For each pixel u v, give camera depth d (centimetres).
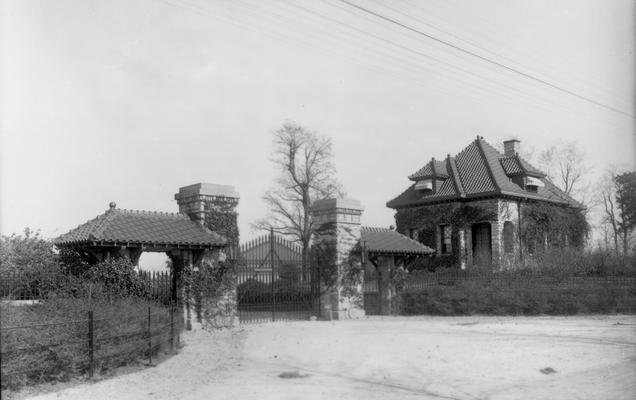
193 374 1113
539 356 1256
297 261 2183
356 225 2178
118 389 966
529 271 2603
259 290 2156
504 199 3412
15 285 1465
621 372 1084
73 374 1018
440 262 3553
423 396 932
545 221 3644
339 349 1396
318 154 4022
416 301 2333
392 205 3847
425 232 3684
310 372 1141
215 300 1856
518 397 917
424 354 1306
